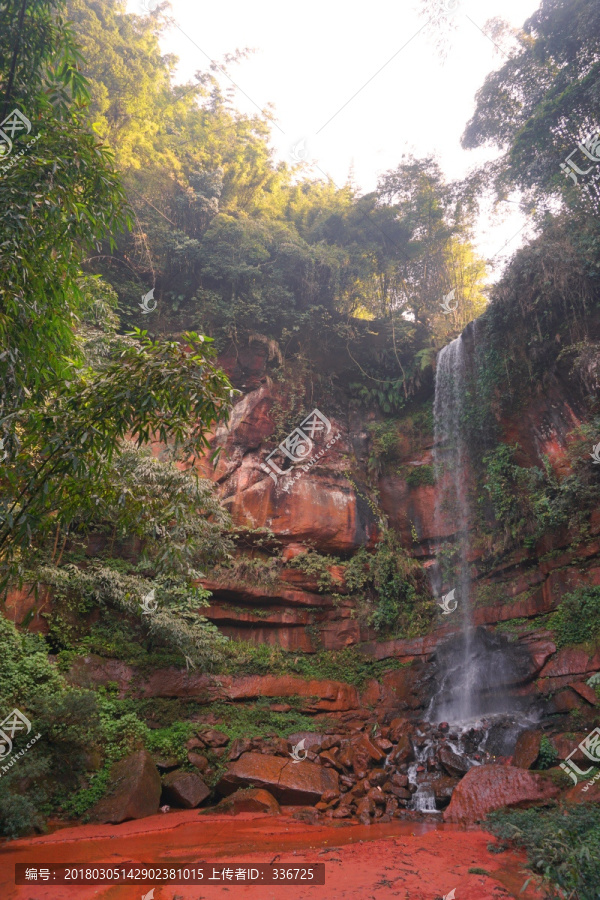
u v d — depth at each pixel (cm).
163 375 519
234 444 1537
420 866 588
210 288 1733
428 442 1719
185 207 1722
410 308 1956
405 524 1653
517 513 1357
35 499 525
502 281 1462
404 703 1271
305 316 1734
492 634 1268
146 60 1780
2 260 493
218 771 962
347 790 941
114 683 1047
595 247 1278
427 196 1847
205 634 1103
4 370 505
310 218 2030
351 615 1459
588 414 1288
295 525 1500
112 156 595
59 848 647
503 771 824
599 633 1038
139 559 1248
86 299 872
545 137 1448
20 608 1002
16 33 609
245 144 1973
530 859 585
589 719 964
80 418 517
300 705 1226
